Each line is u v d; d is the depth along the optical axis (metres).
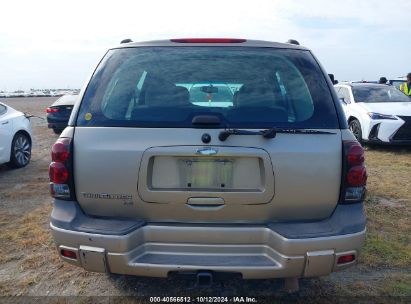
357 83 10.05
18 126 6.91
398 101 9.10
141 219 2.30
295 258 2.17
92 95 2.39
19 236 3.85
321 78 2.44
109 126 2.27
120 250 2.20
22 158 7.07
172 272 2.22
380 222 4.19
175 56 2.53
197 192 2.22
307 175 2.21
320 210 2.27
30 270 3.19
